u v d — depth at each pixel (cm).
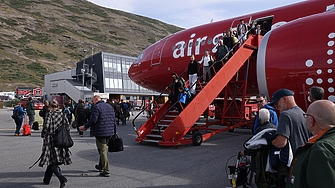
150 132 1006
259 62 971
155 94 5781
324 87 809
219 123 1242
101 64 5078
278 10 1171
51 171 499
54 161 479
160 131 957
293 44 884
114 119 579
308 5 1086
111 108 575
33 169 620
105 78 5100
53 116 487
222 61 1036
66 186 494
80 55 15600
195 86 1061
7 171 602
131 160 706
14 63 12006
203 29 1374
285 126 310
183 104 946
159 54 1517
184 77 1415
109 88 5138
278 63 910
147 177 547
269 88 955
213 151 815
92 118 539
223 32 1224
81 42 17712
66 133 486
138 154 784
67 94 5200
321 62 806
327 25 830
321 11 1029
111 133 561
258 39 1068
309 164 174
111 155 774
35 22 18725
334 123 193
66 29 19612
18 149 881
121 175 565
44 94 6109
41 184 506
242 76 1202
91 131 561
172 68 1438
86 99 3797
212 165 638
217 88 937
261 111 367
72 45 16850
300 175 185
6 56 12438
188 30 1473
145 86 1805
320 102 202
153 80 1623
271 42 952
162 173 575
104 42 19150
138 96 5597
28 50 13900
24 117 1272
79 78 5481
